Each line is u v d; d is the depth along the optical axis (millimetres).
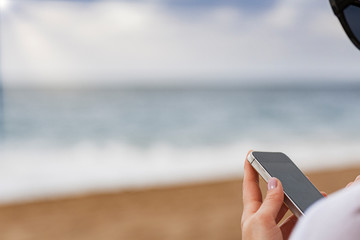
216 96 24812
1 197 7273
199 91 27469
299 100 23516
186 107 21188
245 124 17312
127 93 25703
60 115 18734
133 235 4422
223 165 10375
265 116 19141
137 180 8992
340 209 349
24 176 9336
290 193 682
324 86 31438
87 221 4863
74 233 4531
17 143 13375
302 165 9734
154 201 5566
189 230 4516
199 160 11070
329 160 10609
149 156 11695
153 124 17266
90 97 23734
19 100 22328
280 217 729
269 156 756
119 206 5391
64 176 9328
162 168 10164
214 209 5180
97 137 14672
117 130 15961
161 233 4449
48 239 4406
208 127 16766
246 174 755
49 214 5133
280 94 25891
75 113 19219
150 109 20562
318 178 7492
